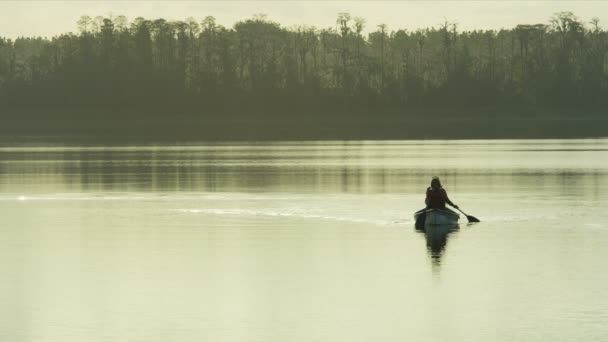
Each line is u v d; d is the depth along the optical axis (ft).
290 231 286.05
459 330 168.14
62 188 447.01
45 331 169.37
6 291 200.13
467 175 509.76
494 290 197.67
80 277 214.90
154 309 184.24
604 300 187.83
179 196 402.52
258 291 199.00
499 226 294.87
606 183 452.76
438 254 241.76
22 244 264.72
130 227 298.97
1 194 417.90
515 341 161.48
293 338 164.55
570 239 265.34
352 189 431.84
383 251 247.09
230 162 634.02
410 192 415.85
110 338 165.17
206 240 268.62
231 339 164.35
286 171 547.08
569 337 163.12
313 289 200.54
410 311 180.96
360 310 182.19
